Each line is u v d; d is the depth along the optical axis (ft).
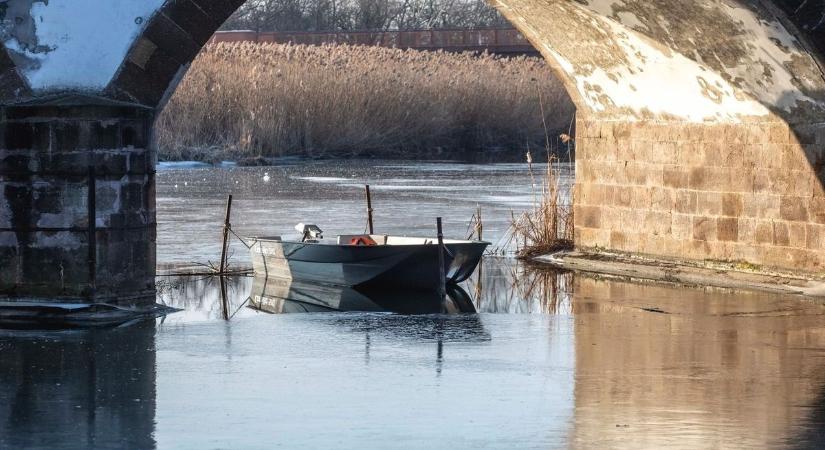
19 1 152.87
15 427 102.27
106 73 154.40
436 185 348.18
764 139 182.19
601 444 96.37
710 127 190.39
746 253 186.39
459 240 202.49
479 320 158.71
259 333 148.46
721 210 189.67
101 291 157.79
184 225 252.62
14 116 155.63
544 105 517.96
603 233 209.87
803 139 176.45
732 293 180.14
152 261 163.43
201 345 140.46
